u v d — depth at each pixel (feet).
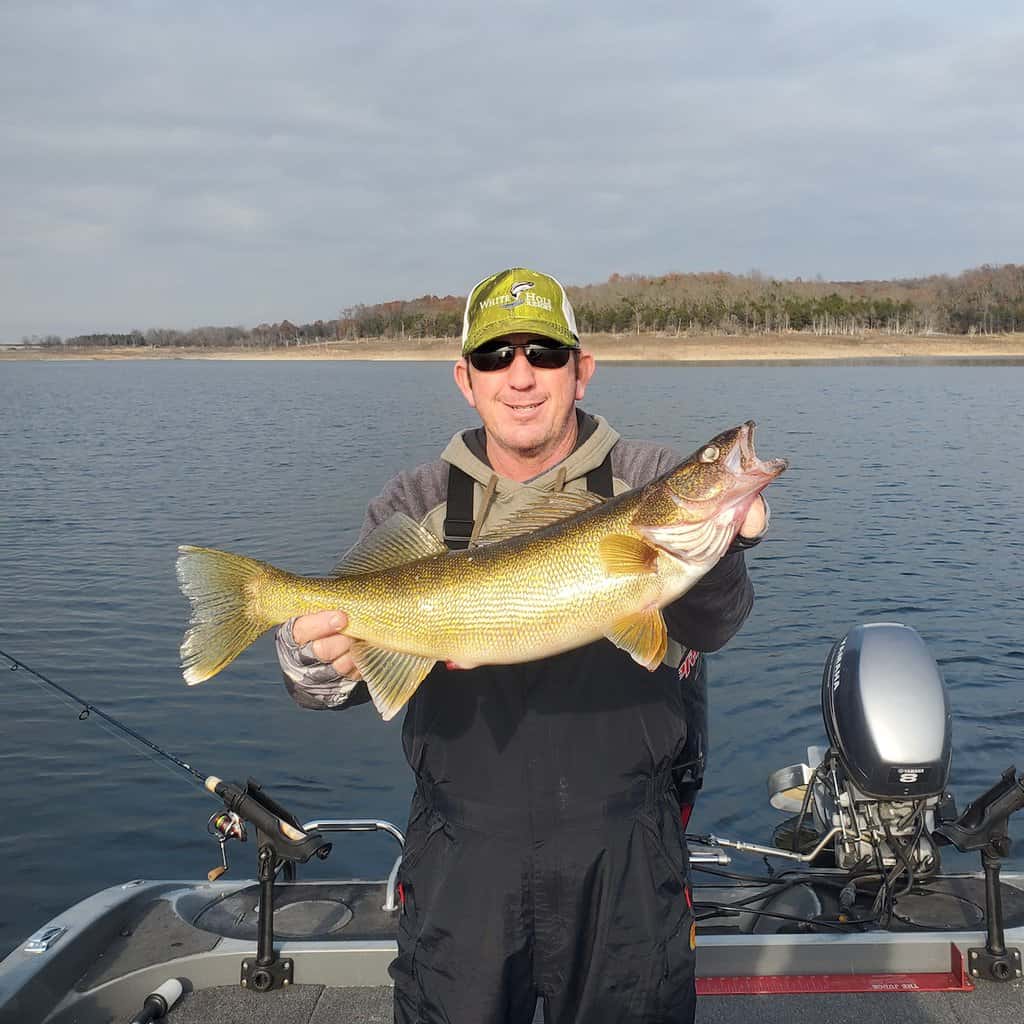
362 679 4.54
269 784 10.67
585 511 4.43
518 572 4.38
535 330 4.42
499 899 4.01
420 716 4.38
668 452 4.85
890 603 16.88
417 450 41.52
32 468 36.55
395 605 4.48
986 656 14.10
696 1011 5.27
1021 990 5.40
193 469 35.83
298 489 30.63
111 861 9.42
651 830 4.14
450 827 4.17
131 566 20.24
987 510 25.16
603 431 4.78
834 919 5.98
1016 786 5.28
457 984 3.99
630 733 4.19
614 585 4.29
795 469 32.94
